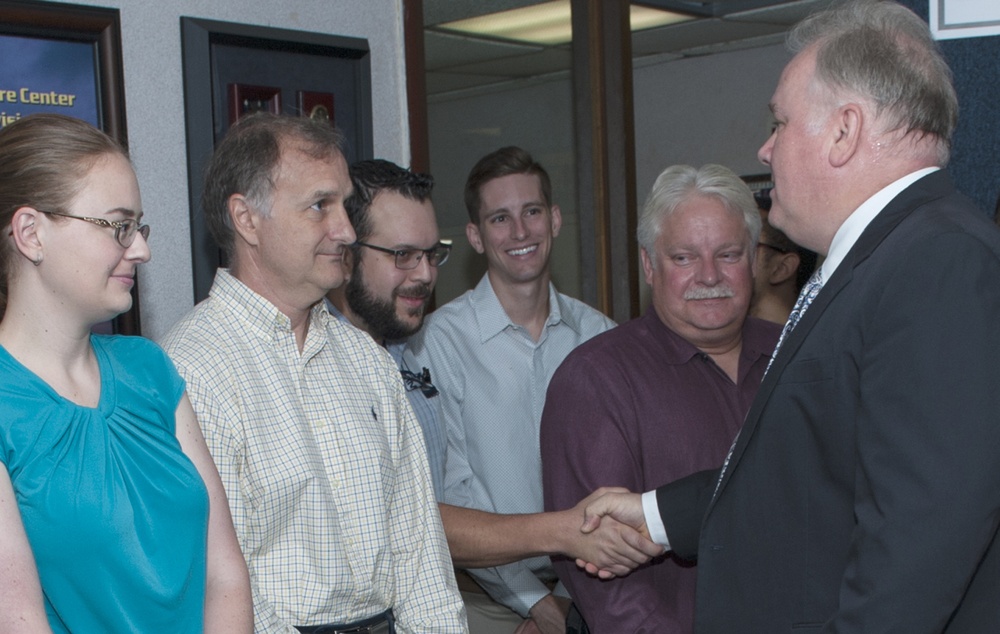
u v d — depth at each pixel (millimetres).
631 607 1993
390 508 1890
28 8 2107
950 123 1456
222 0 2500
